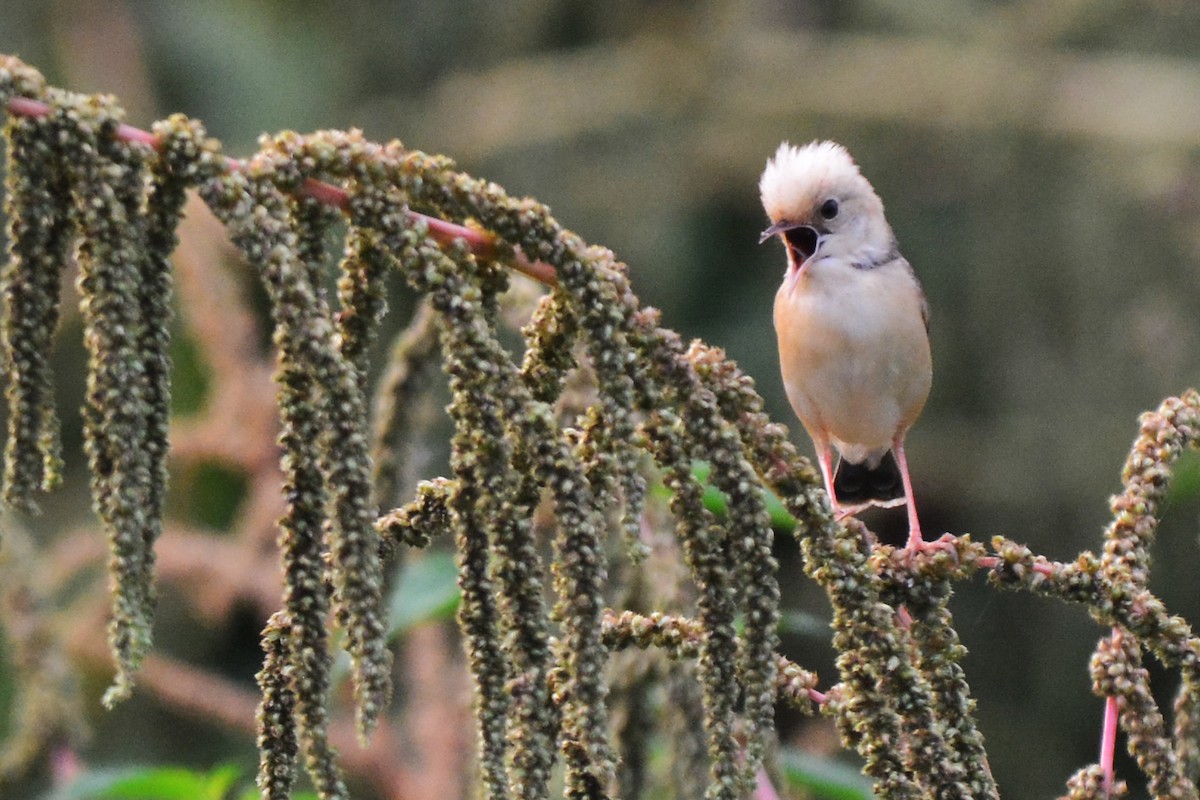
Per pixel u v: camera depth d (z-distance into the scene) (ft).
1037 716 58.70
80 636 40.91
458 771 30.86
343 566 14.67
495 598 15.35
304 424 14.76
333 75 62.64
